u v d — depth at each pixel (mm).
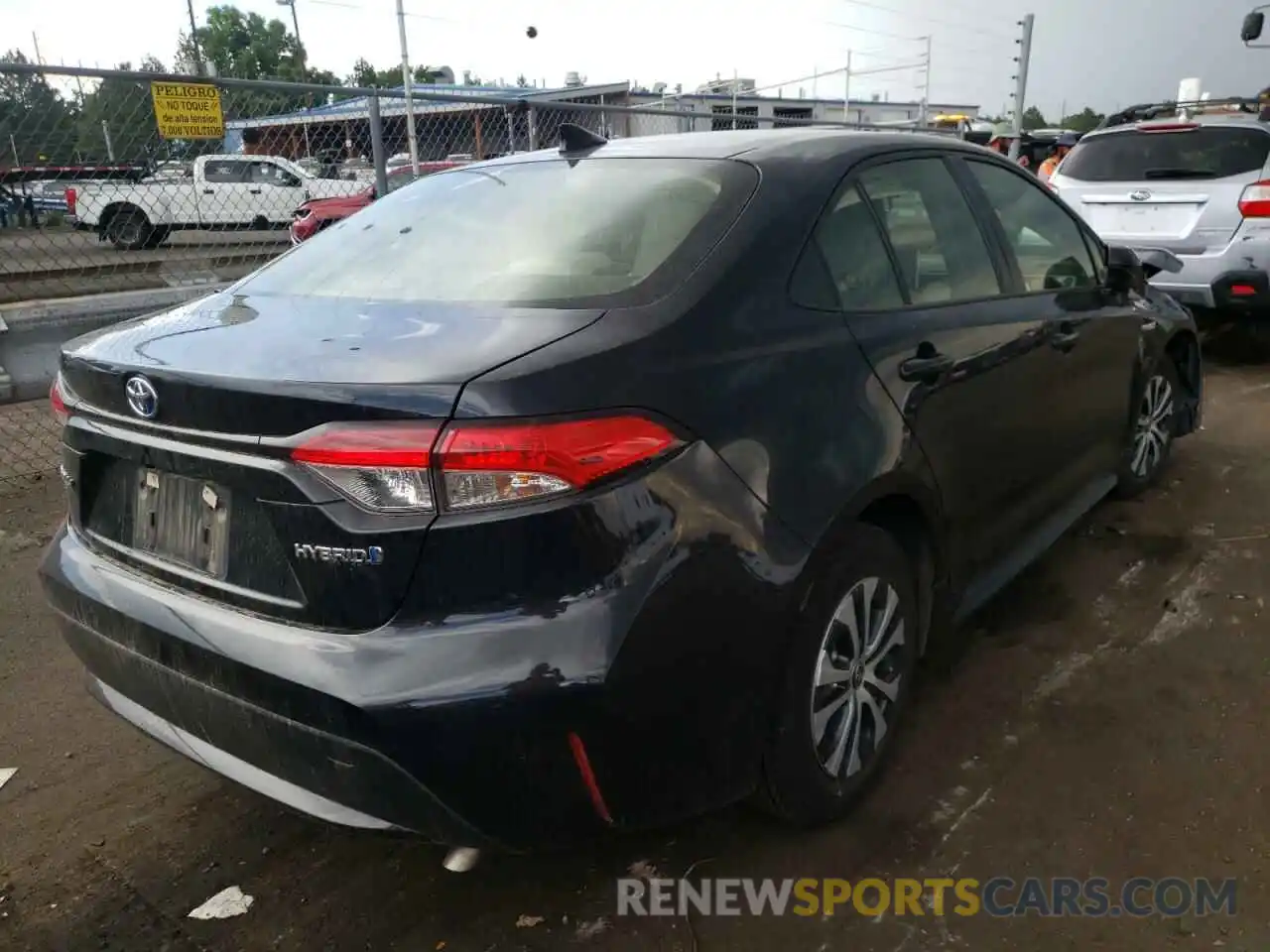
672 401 2008
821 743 2412
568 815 1934
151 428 2125
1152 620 3553
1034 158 16078
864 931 2225
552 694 1824
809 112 26203
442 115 10648
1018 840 2482
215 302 2684
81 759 3008
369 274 2641
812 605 2268
